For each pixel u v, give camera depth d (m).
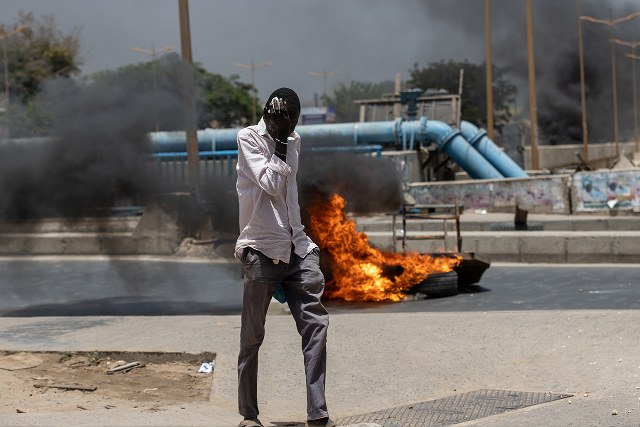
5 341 9.62
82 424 6.14
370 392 7.82
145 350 8.98
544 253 21.58
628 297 14.66
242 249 6.24
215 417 6.78
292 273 6.27
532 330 9.19
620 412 6.68
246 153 6.15
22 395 7.43
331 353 8.88
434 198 37.09
